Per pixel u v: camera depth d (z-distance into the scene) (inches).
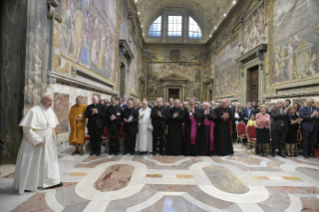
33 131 123.9
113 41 476.7
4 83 180.7
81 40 290.8
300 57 335.9
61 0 225.3
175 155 235.9
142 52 1026.7
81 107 223.3
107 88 438.3
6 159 181.6
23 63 178.1
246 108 345.1
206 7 906.1
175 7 1031.0
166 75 1024.2
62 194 123.9
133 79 791.7
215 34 855.7
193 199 120.9
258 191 134.6
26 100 178.5
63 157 215.0
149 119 243.1
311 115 231.1
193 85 1027.3
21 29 178.4
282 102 237.8
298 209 110.8
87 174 161.3
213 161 210.5
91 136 228.7
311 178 162.2
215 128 246.8
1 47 180.4
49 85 205.5
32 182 126.3
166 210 106.9
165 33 1047.6
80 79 291.3
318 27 297.6
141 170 174.2
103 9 394.9
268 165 198.7
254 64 494.3
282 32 388.2
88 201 115.5
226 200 120.4
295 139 239.0
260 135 233.8
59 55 226.5
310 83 307.1
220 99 790.5
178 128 236.2
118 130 234.2
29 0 179.0
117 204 112.6
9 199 115.6
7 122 180.4
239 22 584.7
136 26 802.8
